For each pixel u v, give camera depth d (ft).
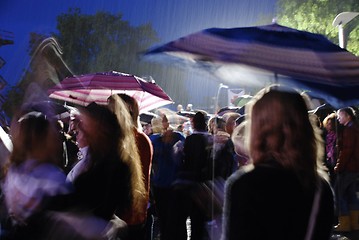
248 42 9.58
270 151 7.87
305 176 7.76
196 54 9.42
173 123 39.81
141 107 25.72
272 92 8.18
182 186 23.43
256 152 7.96
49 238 10.06
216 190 22.99
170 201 23.79
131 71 179.52
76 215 10.36
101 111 11.64
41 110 10.48
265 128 7.96
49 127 10.30
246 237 7.38
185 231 23.82
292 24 78.23
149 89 23.99
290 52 9.43
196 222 23.77
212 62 9.33
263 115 8.02
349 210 26.66
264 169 7.67
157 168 24.02
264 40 9.70
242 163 20.29
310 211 7.72
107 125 11.56
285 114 7.96
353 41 65.31
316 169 8.09
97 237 10.53
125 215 12.37
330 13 73.00
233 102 52.26
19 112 10.37
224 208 7.84
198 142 23.38
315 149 8.11
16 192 10.08
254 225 7.40
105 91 23.22
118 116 11.95
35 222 10.06
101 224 10.77
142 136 15.01
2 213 10.19
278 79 9.41
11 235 10.07
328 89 9.11
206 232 23.82
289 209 7.51
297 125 7.93
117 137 11.66
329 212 8.24
